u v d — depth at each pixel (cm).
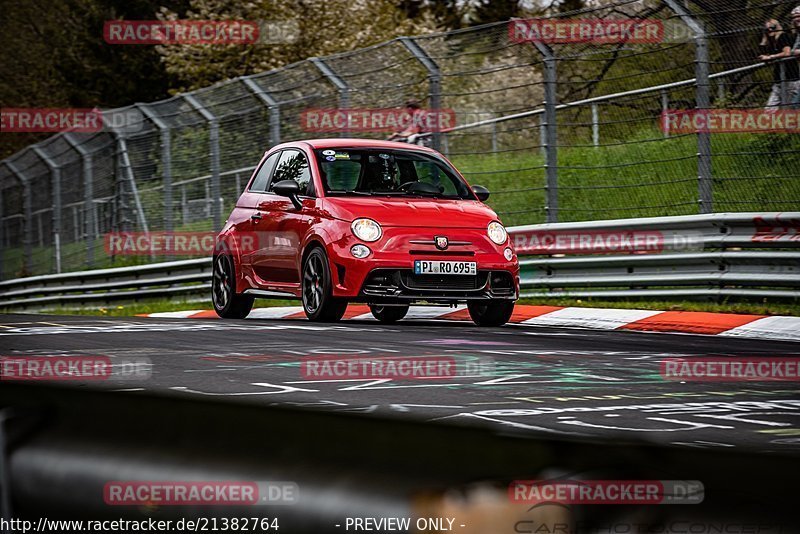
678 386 1752
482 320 3412
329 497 212
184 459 236
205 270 5712
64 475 252
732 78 3700
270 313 4541
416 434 238
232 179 5525
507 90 4441
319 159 3534
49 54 17125
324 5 10788
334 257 3219
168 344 2512
